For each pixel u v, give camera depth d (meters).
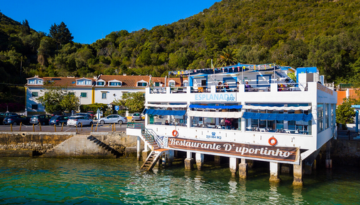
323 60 67.88
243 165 22.22
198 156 25.02
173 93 26.47
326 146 27.77
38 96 60.19
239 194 19.77
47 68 97.75
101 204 18.28
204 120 26.27
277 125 22.17
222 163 28.25
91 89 61.69
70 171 25.78
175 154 30.50
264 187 21.05
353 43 70.44
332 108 29.02
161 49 113.44
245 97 22.34
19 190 20.72
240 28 116.56
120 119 45.81
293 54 75.06
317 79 21.86
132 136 32.62
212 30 119.44
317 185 21.91
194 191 20.47
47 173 25.11
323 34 84.88
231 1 158.38
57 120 42.06
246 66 24.42
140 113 50.56
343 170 26.83
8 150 31.91
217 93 23.70
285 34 98.00
